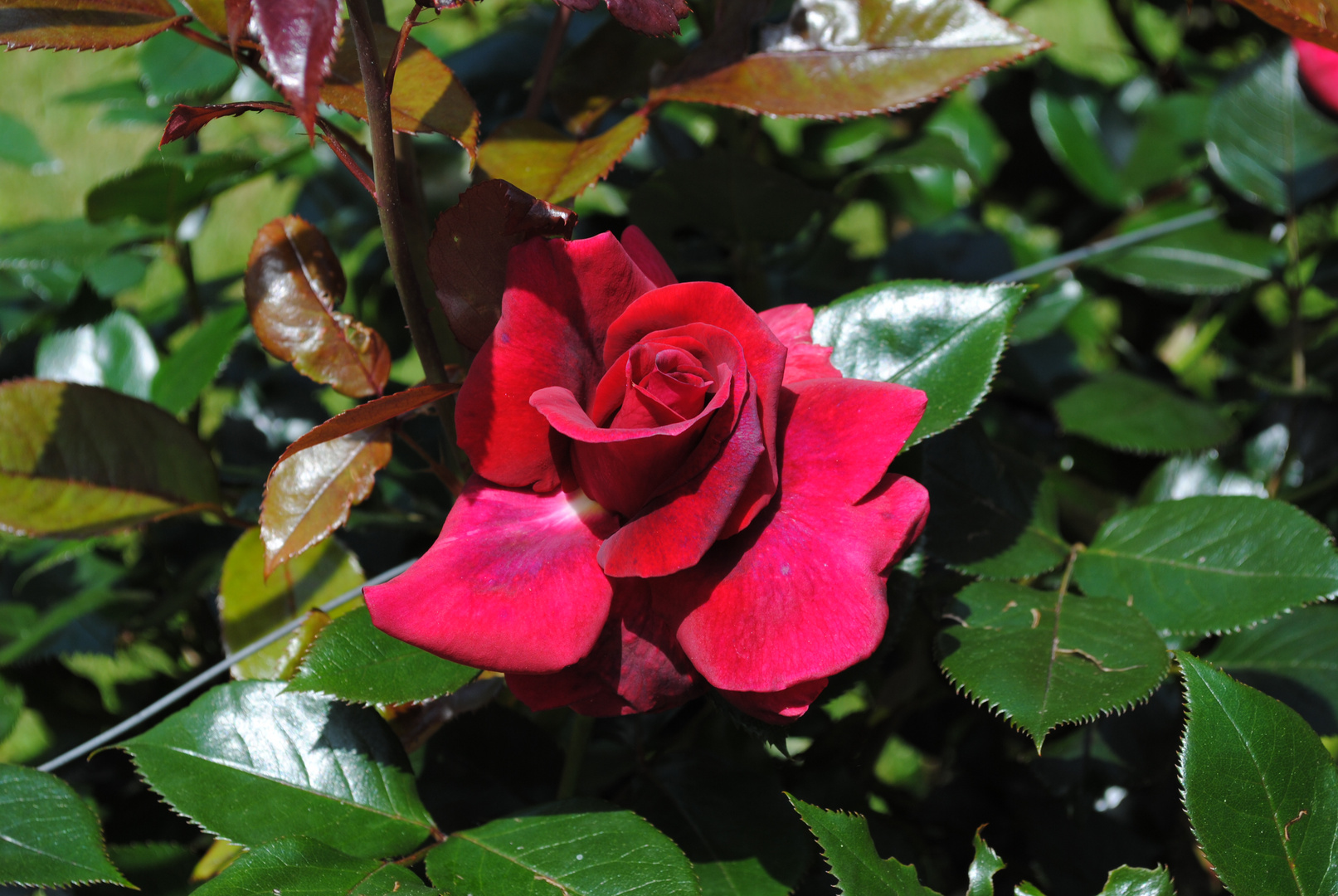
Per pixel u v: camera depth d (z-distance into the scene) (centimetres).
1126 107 104
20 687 87
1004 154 117
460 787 77
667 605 65
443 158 87
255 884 66
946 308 71
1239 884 66
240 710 70
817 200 79
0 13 67
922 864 79
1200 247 89
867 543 64
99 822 69
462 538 65
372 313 92
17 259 84
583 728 74
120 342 84
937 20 71
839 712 98
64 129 232
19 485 73
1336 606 78
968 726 91
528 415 65
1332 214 93
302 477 70
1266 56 87
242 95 87
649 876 67
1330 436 87
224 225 200
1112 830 84
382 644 68
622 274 66
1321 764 67
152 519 75
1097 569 74
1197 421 82
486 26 109
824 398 66
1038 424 93
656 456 64
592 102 77
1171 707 78
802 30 72
